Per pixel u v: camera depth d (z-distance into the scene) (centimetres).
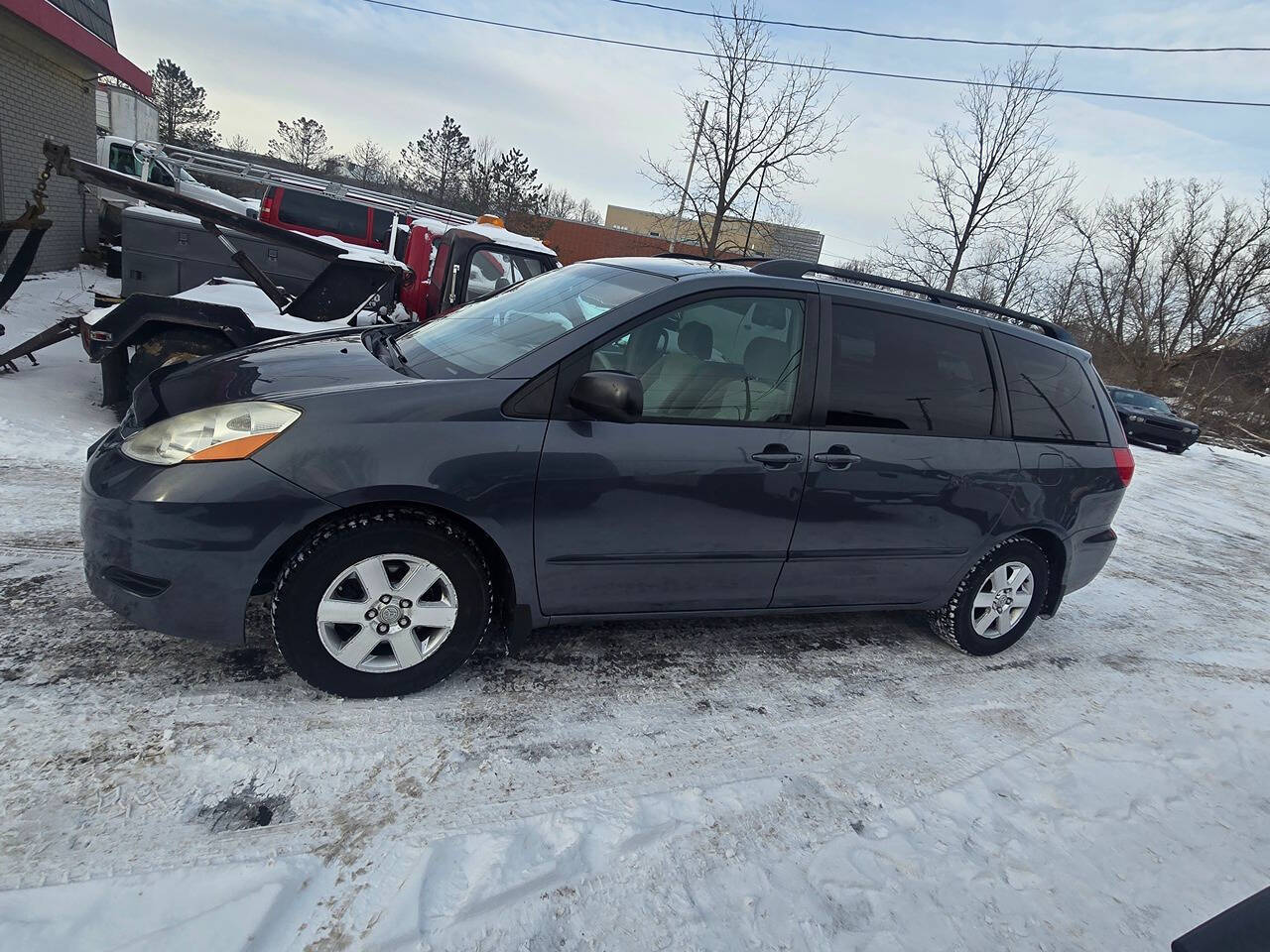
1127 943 225
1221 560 752
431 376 285
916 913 221
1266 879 266
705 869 225
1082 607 525
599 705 301
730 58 1986
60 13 1075
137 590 248
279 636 255
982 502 365
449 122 5003
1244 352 3309
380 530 255
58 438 516
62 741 231
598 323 288
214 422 248
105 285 1250
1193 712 387
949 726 332
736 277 314
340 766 242
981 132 2116
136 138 2019
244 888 192
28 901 178
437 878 205
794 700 331
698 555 308
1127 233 3409
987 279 2398
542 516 275
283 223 1393
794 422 316
